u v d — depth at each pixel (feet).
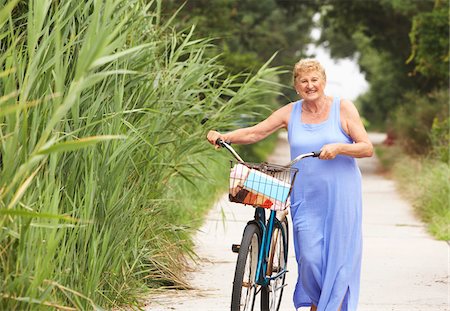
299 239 29.35
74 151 27.58
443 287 39.45
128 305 31.81
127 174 32.40
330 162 29.09
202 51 39.22
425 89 150.51
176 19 96.48
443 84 128.16
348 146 28.07
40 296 22.97
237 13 133.59
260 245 29.25
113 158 28.96
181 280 37.63
